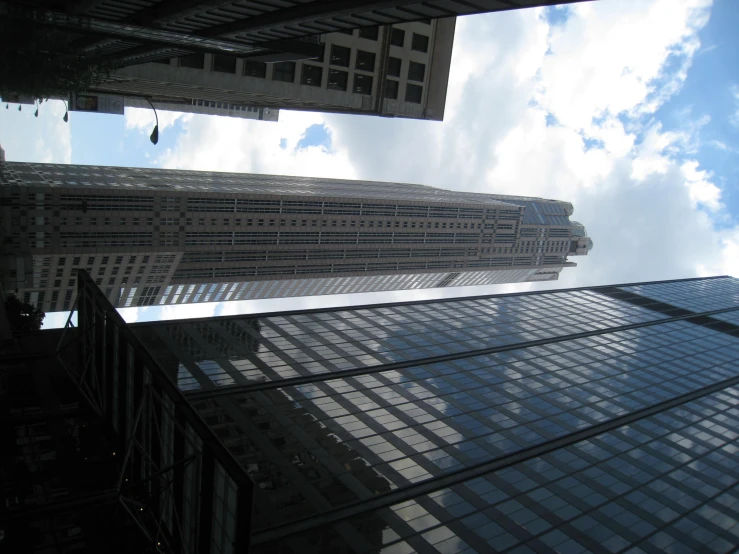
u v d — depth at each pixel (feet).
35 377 155.43
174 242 448.24
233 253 493.77
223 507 88.69
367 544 107.55
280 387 161.79
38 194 385.09
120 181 456.86
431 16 103.71
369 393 169.48
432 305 284.00
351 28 120.98
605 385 212.84
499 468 141.79
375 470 131.64
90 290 151.43
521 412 176.76
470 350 225.76
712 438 181.16
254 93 223.10
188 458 95.14
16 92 127.44
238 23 126.31
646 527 127.85
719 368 255.70
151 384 109.91
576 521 125.39
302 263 543.39
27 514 110.63
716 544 125.39
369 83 234.38
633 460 158.40
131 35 137.18
